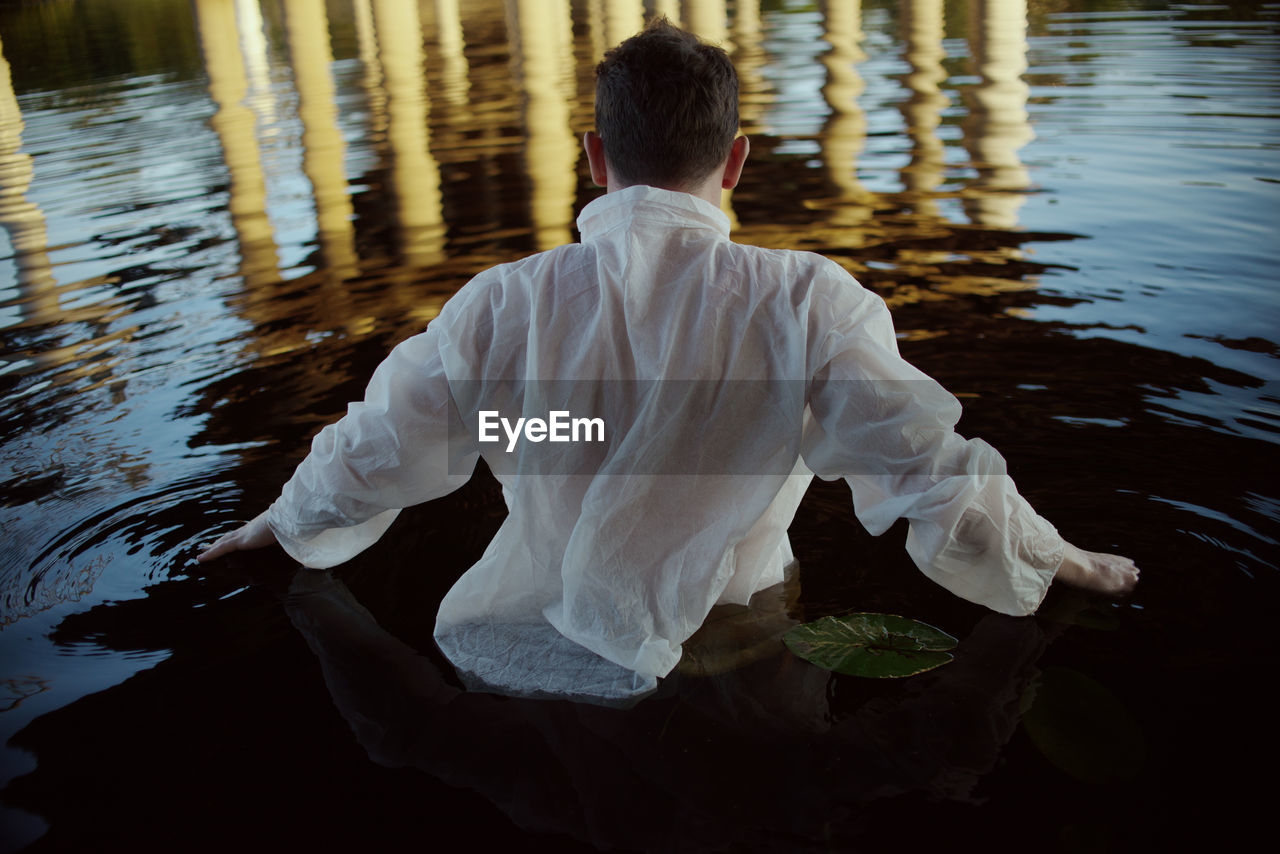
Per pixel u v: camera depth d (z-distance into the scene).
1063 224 2.99
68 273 3.07
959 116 4.55
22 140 5.27
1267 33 6.04
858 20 8.24
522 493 1.16
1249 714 1.08
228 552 1.57
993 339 2.21
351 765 1.07
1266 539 1.41
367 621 1.38
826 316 1.07
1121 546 1.41
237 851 0.96
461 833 0.96
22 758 1.12
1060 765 1.02
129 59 8.38
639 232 1.08
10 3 13.05
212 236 3.35
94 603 1.45
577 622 1.17
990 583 1.22
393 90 6.19
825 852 0.92
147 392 2.19
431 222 3.37
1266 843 0.91
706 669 1.22
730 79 1.10
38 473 1.84
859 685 1.17
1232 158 3.54
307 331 2.49
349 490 1.27
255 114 5.60
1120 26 6.86
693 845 0.94
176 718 1.18
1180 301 2.36
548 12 10.14
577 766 1.06
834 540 1.52
